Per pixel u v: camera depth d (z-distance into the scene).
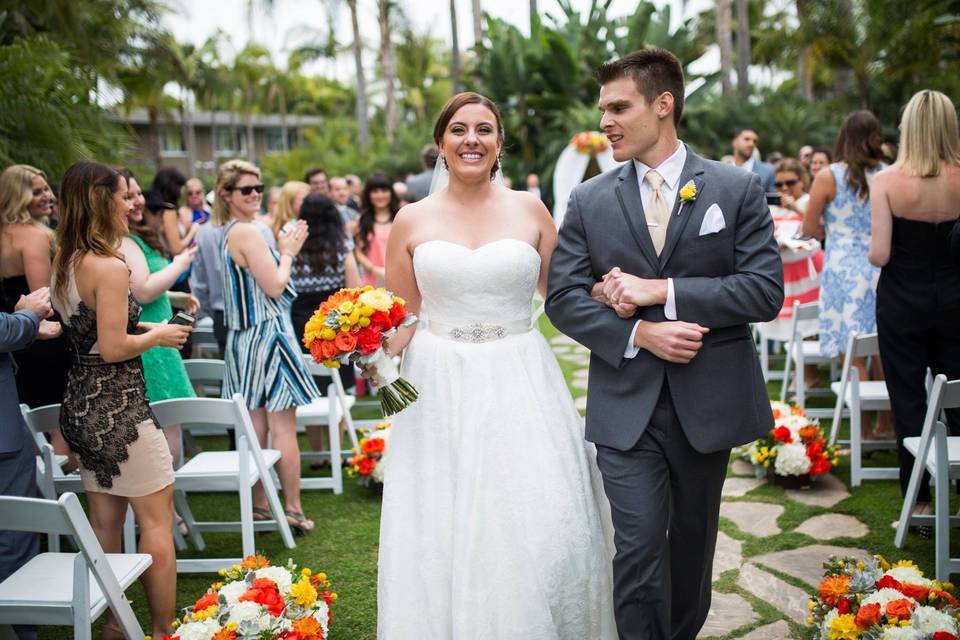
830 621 2.64
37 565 2.76
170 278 3.93
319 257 5.50
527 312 2.82
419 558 2.62
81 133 7.23
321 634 2.67
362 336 2.46
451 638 2.60
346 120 36.66
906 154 3.59
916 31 15.57
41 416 3.47
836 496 4.34
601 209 2.62
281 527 3.96
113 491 2.92
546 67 20.95
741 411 2.53
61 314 2.95
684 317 2.46
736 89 24.11
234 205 4.15
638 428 2.52
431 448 2.68
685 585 2.73
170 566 3.01
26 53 6.48
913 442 3.57
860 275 4.78
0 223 3.80
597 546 2.73
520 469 2.61
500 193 2.89
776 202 5.14
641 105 2.51
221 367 4.43
